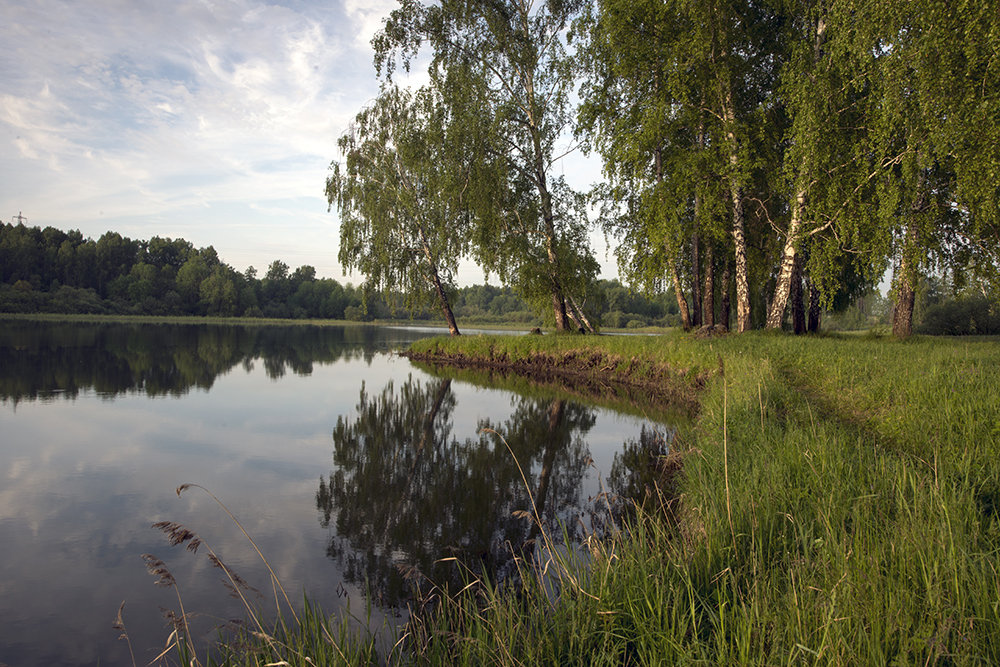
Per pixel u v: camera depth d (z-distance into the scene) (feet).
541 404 46.34
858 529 10.30
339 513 20.80
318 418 39.81
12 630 12.63
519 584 14.17
